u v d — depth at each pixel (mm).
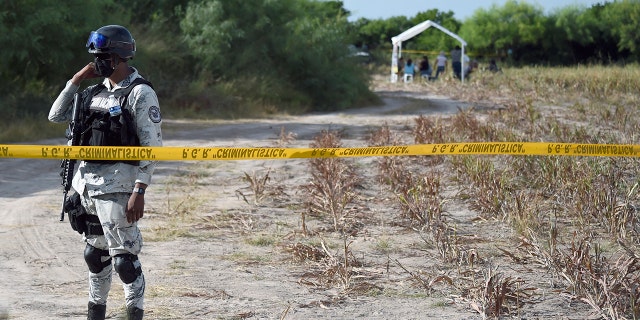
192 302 7000
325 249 8383
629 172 13289
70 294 7234
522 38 64188
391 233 9938
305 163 15953
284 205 11742
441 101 35812
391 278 7852
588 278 7168
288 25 32469
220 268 8242
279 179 14133
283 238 9570
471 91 39062
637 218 10297
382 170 13938
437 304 7008
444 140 18000
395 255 8828
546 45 64062
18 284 7520
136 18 31734
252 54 31031
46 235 9547
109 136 5629
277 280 7805
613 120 22219
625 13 62062
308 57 32312
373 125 25031
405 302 7090
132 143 5660
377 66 62781
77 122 5719
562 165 12609
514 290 7113
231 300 7090
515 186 12641
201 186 13336
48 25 23203
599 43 63312
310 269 8227
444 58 50281
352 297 7234
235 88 29531
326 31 33625
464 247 9117
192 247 9133
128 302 5719
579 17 62781
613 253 8875
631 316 6648
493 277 6906
